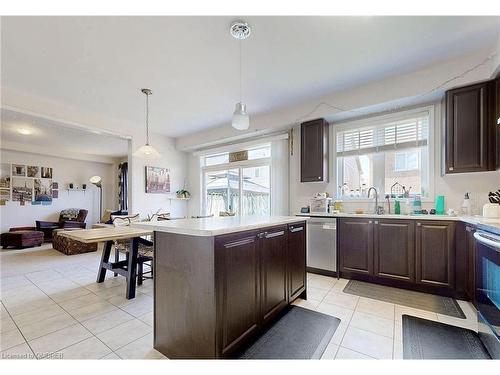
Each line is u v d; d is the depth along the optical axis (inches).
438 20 79.8
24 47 92.3
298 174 164.2
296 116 154.3
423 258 105.5
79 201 304.7
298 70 111.7
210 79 119.6
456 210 113.0
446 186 116.7
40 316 88.4
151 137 213.3
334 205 146.7
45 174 276.5
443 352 65.7
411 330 76.6
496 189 104.9
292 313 88.4
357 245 122.6
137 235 105.8
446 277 100.8
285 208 171.0
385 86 121.2
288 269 88.8
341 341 71.1
